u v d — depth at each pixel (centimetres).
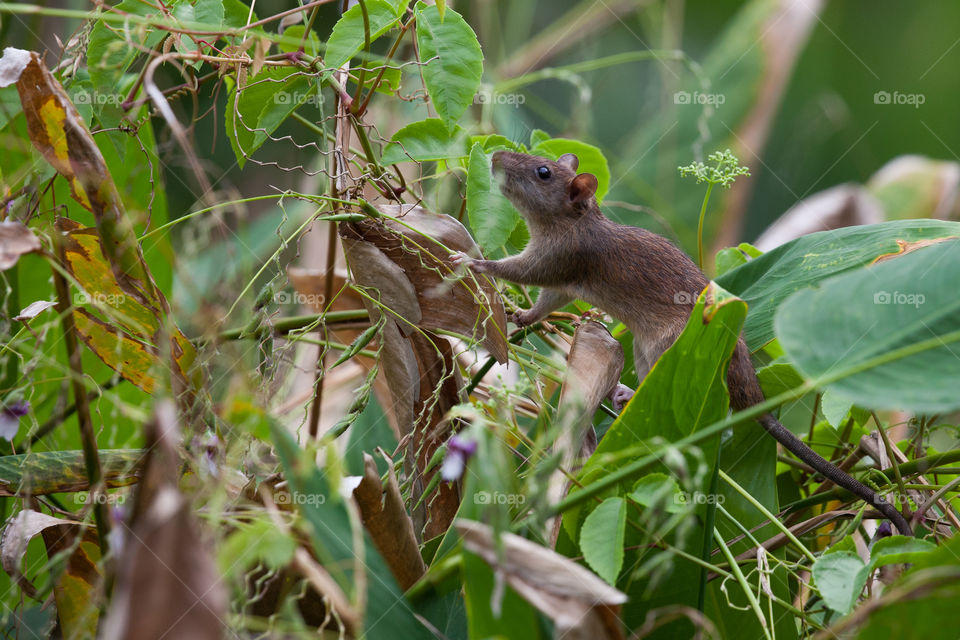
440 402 545
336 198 511
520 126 911
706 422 421
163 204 575
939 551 358
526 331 659
